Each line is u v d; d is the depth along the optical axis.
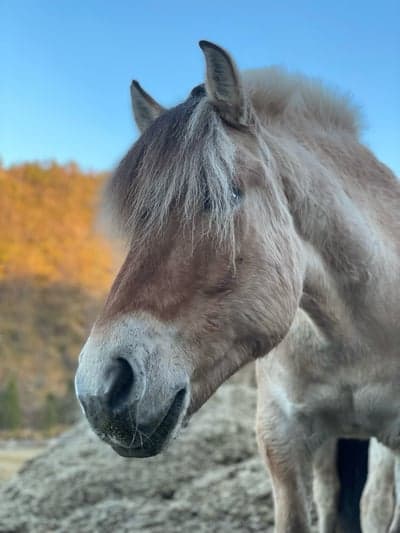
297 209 1.11
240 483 2.15
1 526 2.05
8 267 20.22
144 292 0.94
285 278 1.03
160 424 0.92
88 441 2.53
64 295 19.25
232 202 0.98
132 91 1.20
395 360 1.22
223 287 0.97
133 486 2.21
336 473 1.64
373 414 1.24
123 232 1.00
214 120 1.00
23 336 17.45
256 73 1.21
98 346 0.91
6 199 23.47
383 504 1.53
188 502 2.10
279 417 1.31
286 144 1.14
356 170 1.26
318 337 1.20
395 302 1.21
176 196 0.95
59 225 22.91
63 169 25.52
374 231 1.21
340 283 1.17
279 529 1.29
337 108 1.31
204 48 1.00
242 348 1.01
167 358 0.92
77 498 2.18
